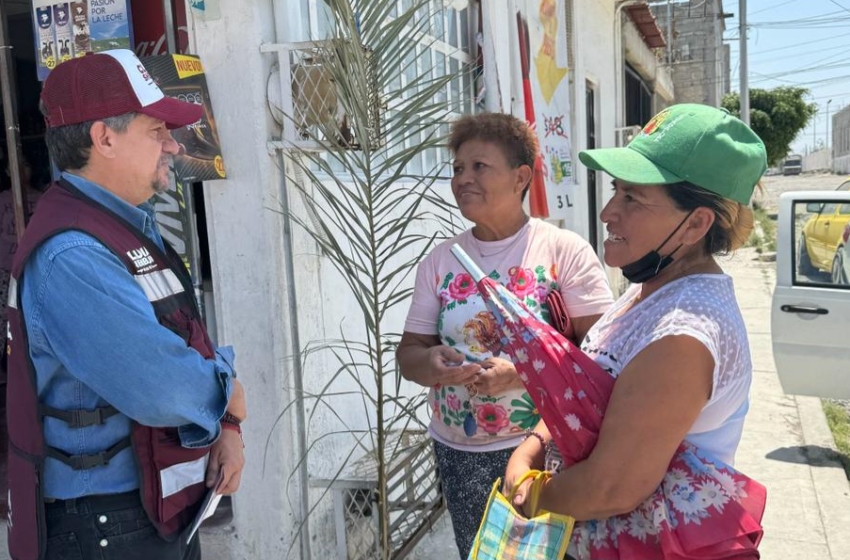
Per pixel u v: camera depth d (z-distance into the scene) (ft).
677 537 4.45
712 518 4.43
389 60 8.29
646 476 4.31
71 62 5.71
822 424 17.78
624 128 30.78
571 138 22.70
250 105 8.75
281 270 9.07
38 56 9.23
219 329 9.27
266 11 8.80
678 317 4.44
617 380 4.52
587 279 7.27
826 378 16.47
